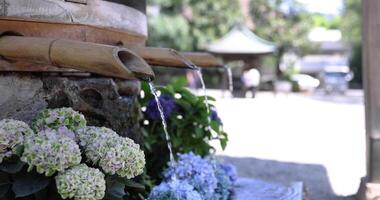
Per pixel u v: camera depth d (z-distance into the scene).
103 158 2.25
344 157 6.91
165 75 22.06
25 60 2.50
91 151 2.27
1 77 2.63
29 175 2.17
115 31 3.10
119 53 2.27
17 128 2.25
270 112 13.70
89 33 2.89
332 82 23.38
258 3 27.09
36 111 2.75
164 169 3.59
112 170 2.25
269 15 27.25
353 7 32.28
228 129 9.93
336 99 20.08
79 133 2.36
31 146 2.10
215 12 25.52
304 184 5.05
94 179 2.12
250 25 27.44
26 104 2.72
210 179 3.26
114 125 3.05
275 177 5.51
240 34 22.67
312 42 29.50
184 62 3.14
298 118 12.09
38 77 2.77
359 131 9.62
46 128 2.35
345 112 13.76
